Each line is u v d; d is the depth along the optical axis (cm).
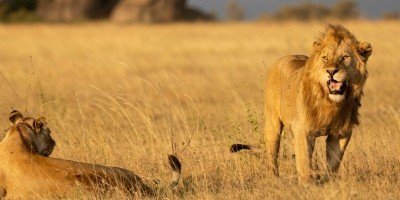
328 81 1917
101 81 5084
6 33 10681
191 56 7012
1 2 17875
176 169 1988
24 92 4234
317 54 1964
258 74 5047
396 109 3180
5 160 1912
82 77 5409
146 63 6419
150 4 18138
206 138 2684
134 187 1897
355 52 1953
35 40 9306
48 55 7419
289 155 2364
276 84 2194
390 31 7838
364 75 1969
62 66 6262
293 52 4172
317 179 2008
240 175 2092
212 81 4853
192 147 2431
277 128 2219
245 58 6369
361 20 10225
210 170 2233
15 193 1884
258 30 10362
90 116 3080
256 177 2161
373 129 2667
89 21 16862
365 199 1834
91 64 6475
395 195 1864
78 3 18525
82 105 3684
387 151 2300
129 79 5053
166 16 18225
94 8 18762
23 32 10938
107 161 2358
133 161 2342
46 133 2128
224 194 1939
